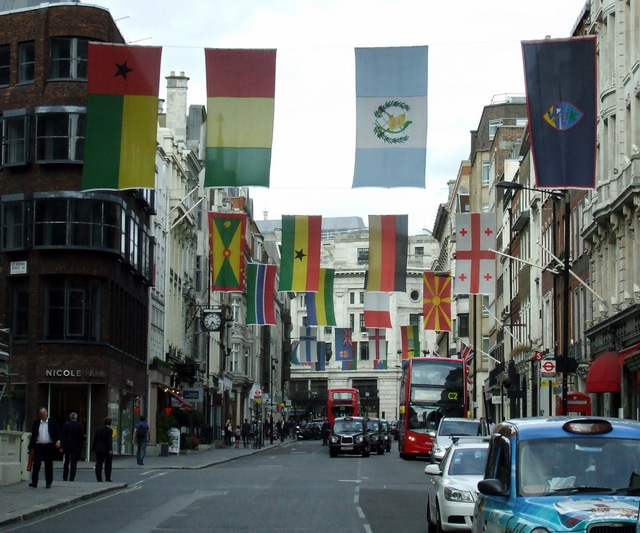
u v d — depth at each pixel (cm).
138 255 5703
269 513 2402
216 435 8925
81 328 4997
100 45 2727
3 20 5131
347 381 15138
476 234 4800
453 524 1816
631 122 4125
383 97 2664
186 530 2038
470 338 9750
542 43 2650
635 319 4050
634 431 1193
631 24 4131
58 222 4969
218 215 5266
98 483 3231
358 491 3148
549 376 4138
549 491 1142
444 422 4344
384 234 4550
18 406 4959
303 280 4594
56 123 5019
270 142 2691
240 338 10656
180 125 8294
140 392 6056
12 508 2355
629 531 1017
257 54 2694
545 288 6291
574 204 5366
